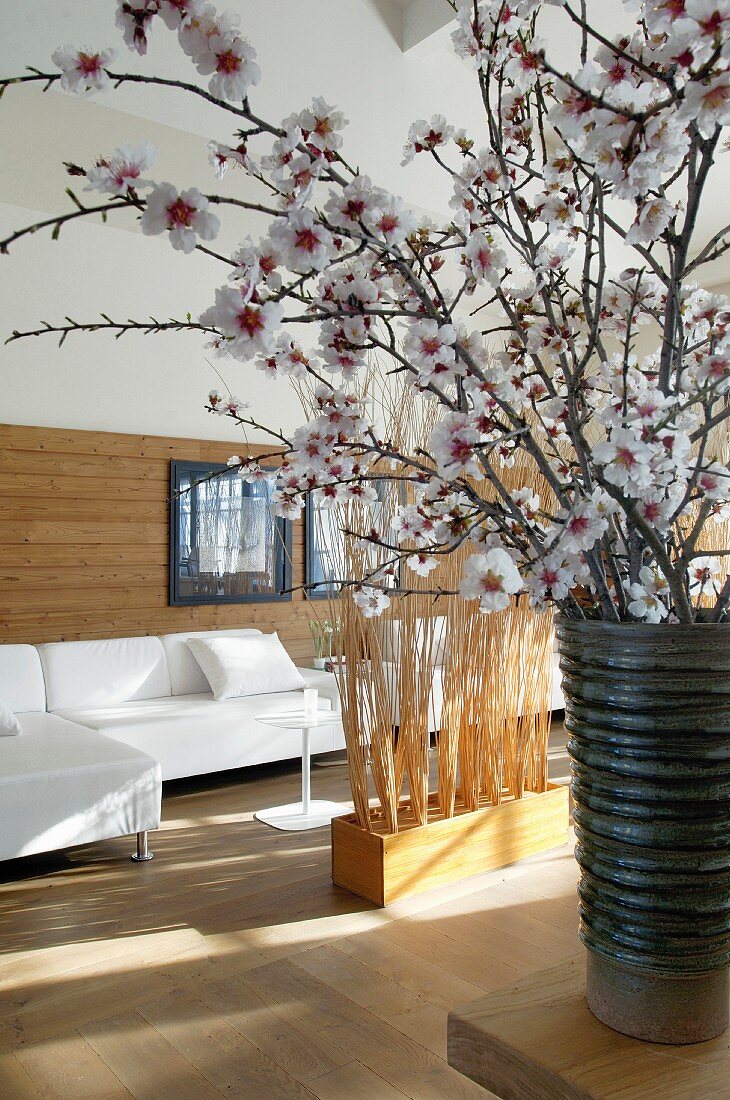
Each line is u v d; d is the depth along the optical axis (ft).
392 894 9.95
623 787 2.47
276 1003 7.79
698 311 2.93
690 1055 2.38
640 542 2.67
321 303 2.50
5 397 16.46
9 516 16.47
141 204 2.04
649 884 2.44
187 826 13.08
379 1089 6.52
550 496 9.14
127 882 10.83
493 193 2.95
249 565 19.63
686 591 2.52
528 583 2.46
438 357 2.48
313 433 2.72
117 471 17.76
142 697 16.48
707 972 2.43
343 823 10.48
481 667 10.96
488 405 2.77
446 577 10.60
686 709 2.37
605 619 2.62
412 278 2.47
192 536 18.79
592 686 2.52
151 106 11.07
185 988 8.09
